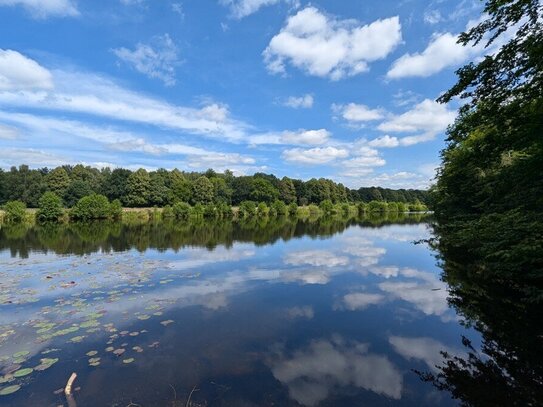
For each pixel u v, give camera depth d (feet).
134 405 14.75
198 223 136.98
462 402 15.39
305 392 16.07
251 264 47.88
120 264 47.03
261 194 272.10
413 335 23.08
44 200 129.18
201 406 14.79
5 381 16.84
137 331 23.35
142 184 212.23
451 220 63.46
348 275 41.29
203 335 22.82
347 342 21.99
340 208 263.70
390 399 15.64
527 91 22.98
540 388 16.58
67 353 19.90
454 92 25.99
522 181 28.43
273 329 24.02
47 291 33.12
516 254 26.35
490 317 26.32
